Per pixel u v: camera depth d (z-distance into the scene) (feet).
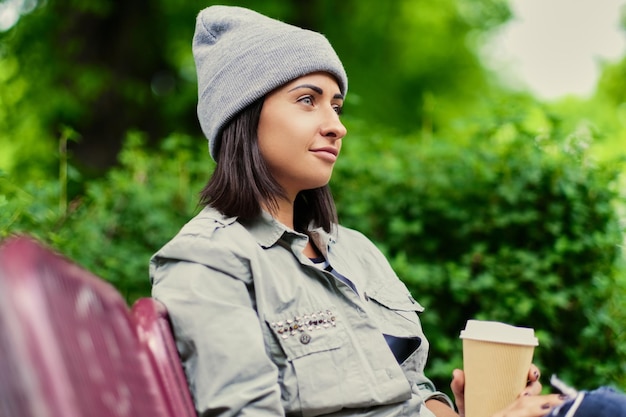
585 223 11.15
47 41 24.68
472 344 6.04
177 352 5.05
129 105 25.67
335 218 6.66
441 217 11.68
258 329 5.29
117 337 4.20
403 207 11.76
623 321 11.17
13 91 24.80
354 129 13.15
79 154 24.82
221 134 6.07
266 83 5.82
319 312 5.58
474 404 5.98
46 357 3.21
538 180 11.09
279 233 5.79
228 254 5.41
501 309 10.79
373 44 31.37
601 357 11.00
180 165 13.23
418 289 10.95
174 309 5.15
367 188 11.98
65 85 24.85
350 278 6.26
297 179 5.99
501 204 11.39
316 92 5.97
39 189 11.06
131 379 4.18
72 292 3.79
